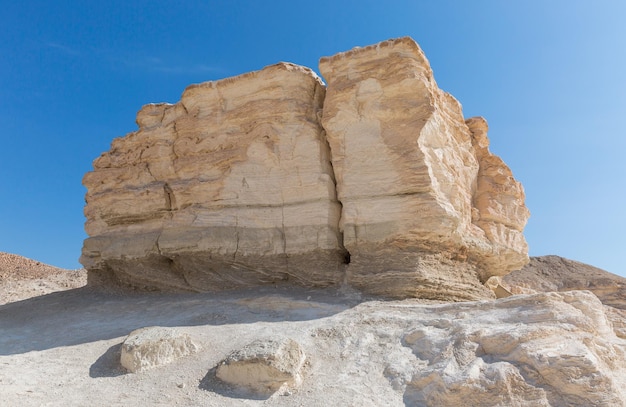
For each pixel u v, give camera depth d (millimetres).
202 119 14023
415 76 11383
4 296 20781
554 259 35125
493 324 8344
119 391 7648
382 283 11070
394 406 7082
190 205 13797
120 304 12789
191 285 13352
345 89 11945
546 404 6672
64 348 9562
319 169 12422
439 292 11211
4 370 8352
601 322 8500
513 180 15148
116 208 14789
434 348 8070
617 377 7410
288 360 7863
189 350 8867
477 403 6781
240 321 10352
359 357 8375
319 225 12117
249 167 13078
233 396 7418
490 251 13453
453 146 13477
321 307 10492
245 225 12859
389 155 11555
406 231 11117
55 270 28984
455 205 12000
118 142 15727
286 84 13078
